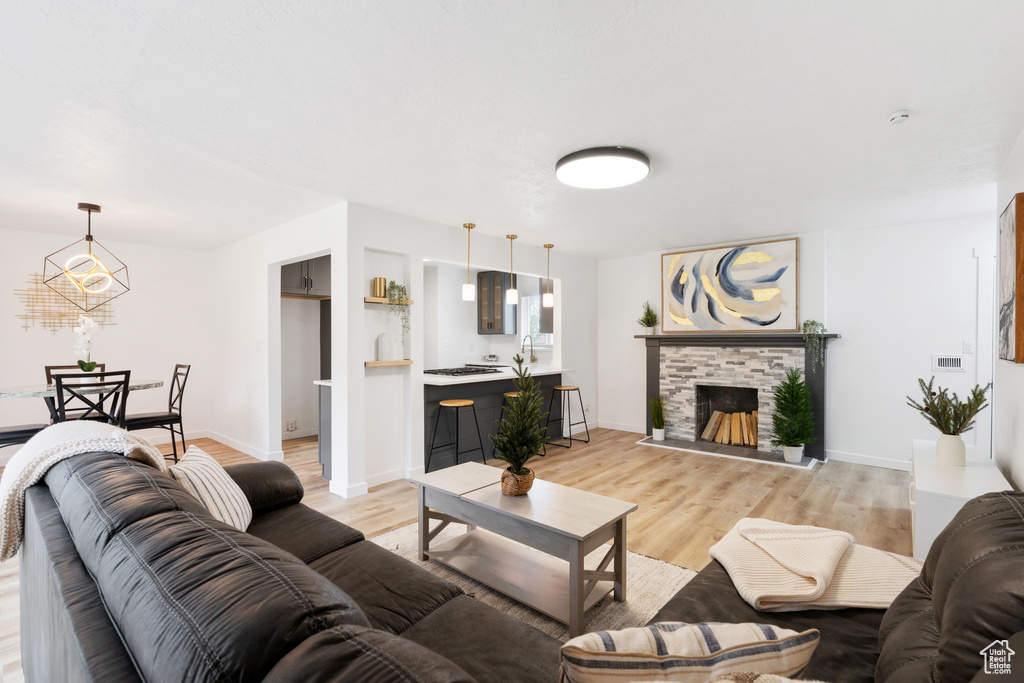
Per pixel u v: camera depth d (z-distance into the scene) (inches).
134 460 60.6
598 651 30.1
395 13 62.4
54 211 157.6
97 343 202.7
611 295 257.3
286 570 29.7
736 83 80.2
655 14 62.9
